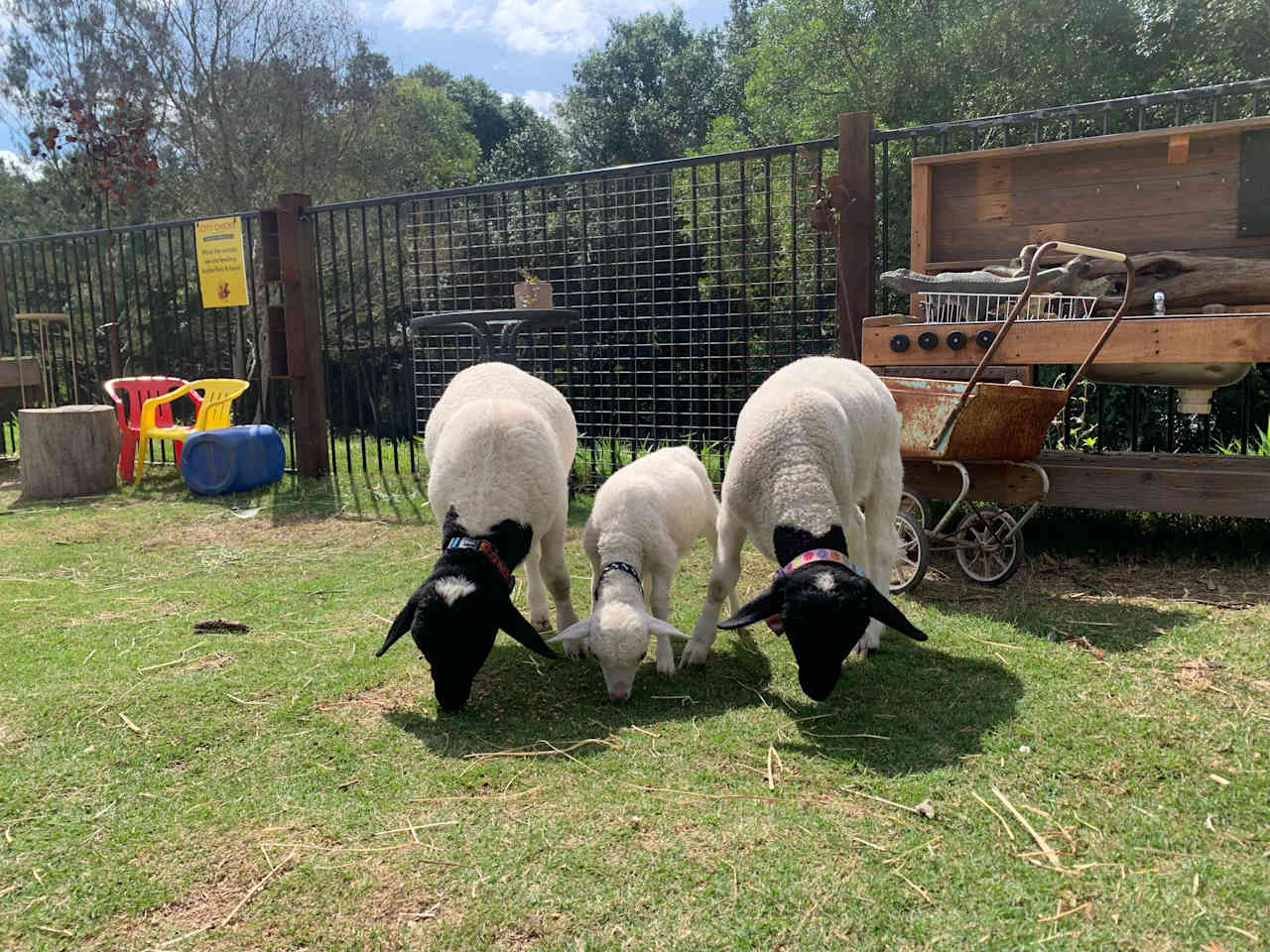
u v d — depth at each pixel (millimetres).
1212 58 14031
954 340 5375
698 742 3258
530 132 43281
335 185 23891
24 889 2443
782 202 11602
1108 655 3953
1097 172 5797
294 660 4160
